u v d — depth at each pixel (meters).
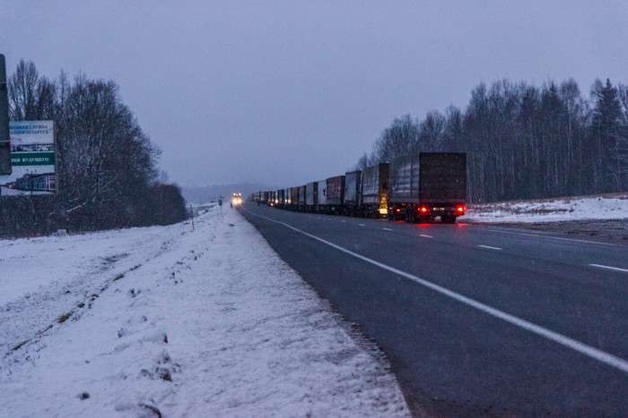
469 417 6.49
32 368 8.88
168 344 9.45
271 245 29.25
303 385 7.43
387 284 15.85
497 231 37.09
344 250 25.84
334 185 83.75
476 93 112.81
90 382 7.73
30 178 45.97
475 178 104.12
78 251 36.28
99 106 72.81
